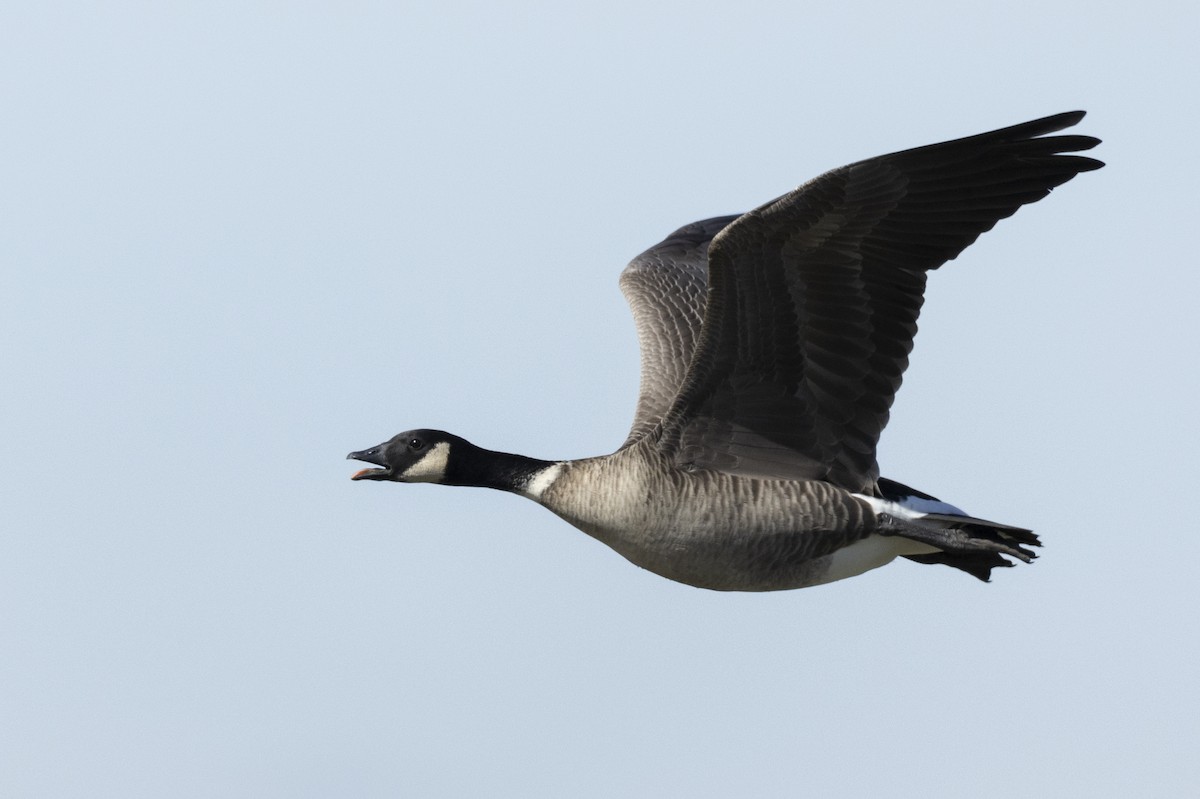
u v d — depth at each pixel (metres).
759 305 13.62
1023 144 12.99
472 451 15.77
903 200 13.10
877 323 13.64
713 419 14.28
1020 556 13.95
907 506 14.26
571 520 14.88
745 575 14.39
